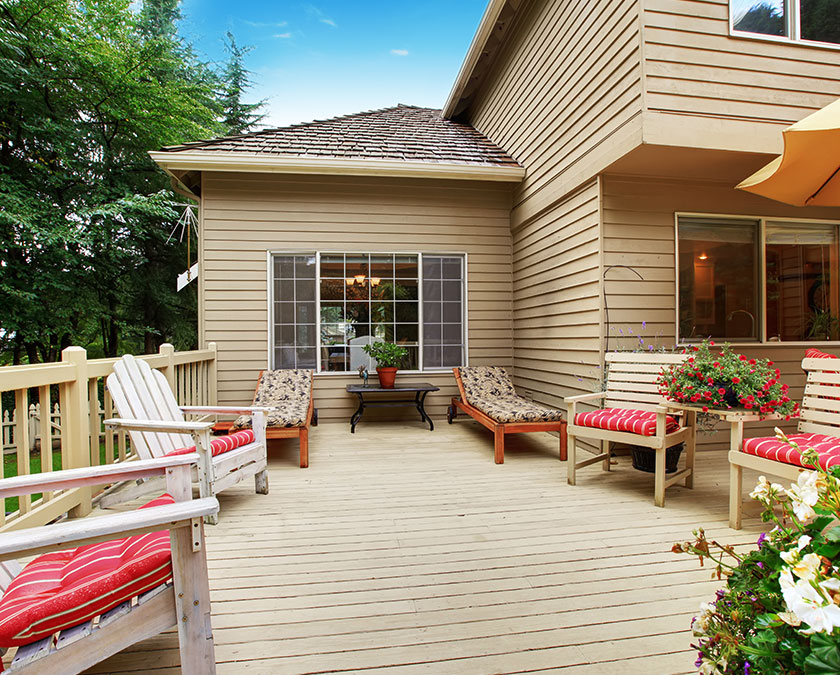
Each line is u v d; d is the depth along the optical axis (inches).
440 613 66.1
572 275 169.9
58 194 323.9
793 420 167.8
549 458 154.4
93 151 349.4
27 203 286.5
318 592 71.8
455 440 180.9
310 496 117.3
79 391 97.3
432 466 144.6
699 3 129.3
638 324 154.6
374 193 217.3
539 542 89.5
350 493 119.4
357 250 216.1
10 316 291.3
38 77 296.7
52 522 90.8
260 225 208.7
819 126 90.0
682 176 155.5
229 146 203.0
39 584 50.3
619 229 153.5
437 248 223.0
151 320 408.5
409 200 220.5
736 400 103.1
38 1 290.5
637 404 130.3
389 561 82.0
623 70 134.0
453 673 53.7
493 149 235.1
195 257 434.9
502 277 229.1
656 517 102.0
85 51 310.0
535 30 195.5
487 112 258.4
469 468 142.3
